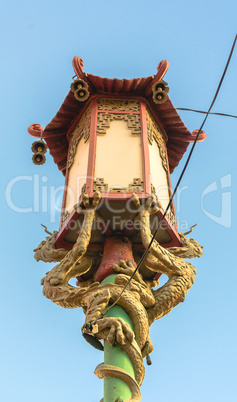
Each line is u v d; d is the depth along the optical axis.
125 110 12.34
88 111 12.56
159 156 12.38
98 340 9.72
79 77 12.39
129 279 10.08
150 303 10.38
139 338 9.80
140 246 11.40
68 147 13.30
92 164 11.30
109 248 11.07
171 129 13.30
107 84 12.39
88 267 11.34
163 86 12.19
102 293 9.95
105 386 9.14
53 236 11.91
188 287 10.80
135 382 9.08
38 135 13.27
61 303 10.62
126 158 11.49
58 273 10.77
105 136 11.84
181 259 11.09
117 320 9.51
